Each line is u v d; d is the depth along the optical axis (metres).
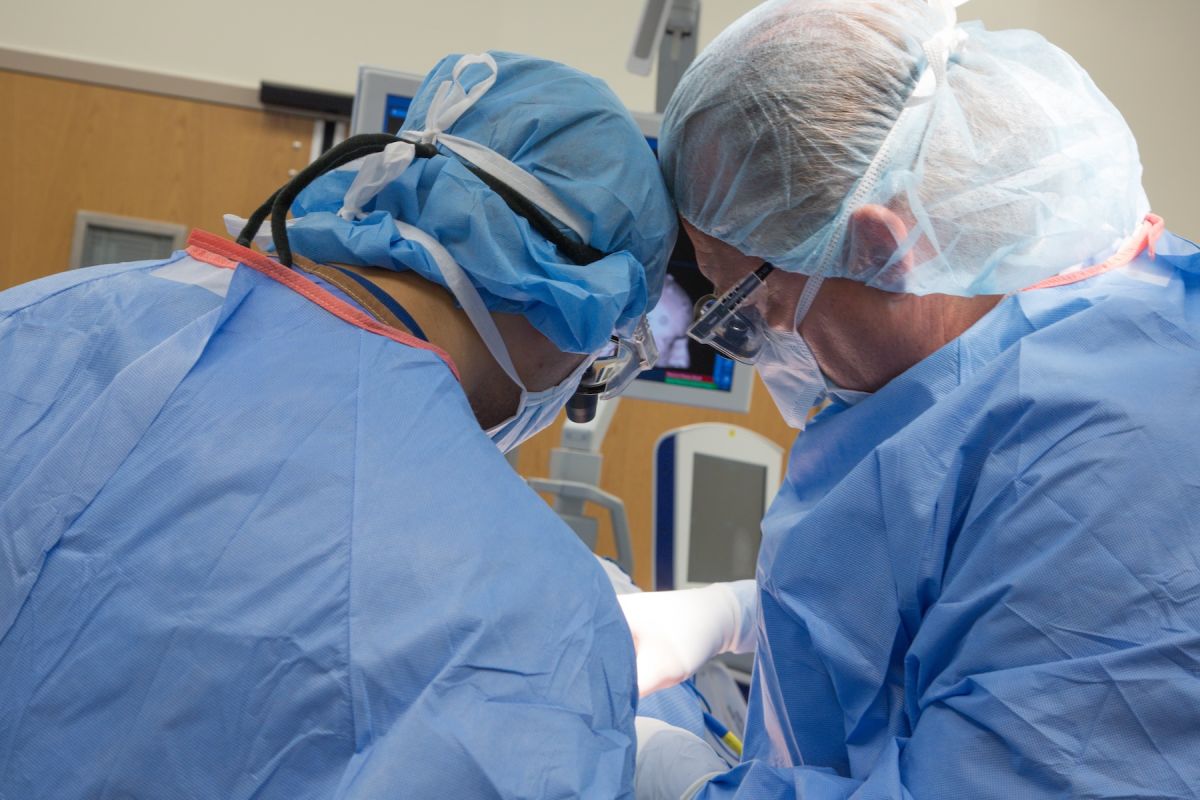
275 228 0.73
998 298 0.94
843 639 0.88
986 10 3.11
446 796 0.52
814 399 1.05
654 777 1.04
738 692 1.55
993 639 0.73
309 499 0.58
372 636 0.54
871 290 0.93
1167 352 0.79
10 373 0.64
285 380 0.63
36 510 0.58
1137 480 0.71
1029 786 0.68
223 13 3.35
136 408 0.60
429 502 0.59
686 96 0.98
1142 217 0.95
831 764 0.93
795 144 0.90
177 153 2.97
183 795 0.53
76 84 2.93
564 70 0.87
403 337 0.68
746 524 1.96
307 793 0.52
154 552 0.57
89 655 0.55
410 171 0.79
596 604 0.62
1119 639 0.68
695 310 1.06
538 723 0.55
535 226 0.81
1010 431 0.79
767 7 0.98
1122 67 3.05
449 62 0.89
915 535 0.83
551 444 2.94
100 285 0.70
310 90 2.96
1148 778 0.64
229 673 0.54
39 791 0.54
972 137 0.88
